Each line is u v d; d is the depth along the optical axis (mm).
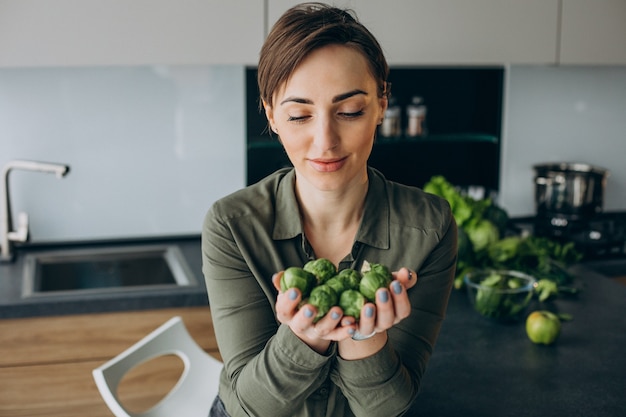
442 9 2992
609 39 3172
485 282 2246
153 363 2566
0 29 2658
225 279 1353
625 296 2422
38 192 3086
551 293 2344
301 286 1118
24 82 2996
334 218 1372
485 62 3076
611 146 3594
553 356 1952
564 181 3227
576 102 3512
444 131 3566
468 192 3486
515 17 3068
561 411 1654
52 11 2680
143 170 3168
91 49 2730
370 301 1113
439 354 1966
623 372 1854
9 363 2521
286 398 1219
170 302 2615
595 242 3160
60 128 3062
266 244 1363
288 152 1240
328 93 1165
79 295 2588
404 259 1389
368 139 1227
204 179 3234
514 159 3494
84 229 3158
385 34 2961
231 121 3215
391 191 1427
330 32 1162
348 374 1229
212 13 2789
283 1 2840
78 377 2557
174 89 3137
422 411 1648
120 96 3092
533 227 3414
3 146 3025
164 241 3225
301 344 1183
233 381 1305
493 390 1753
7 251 2941
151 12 2748
